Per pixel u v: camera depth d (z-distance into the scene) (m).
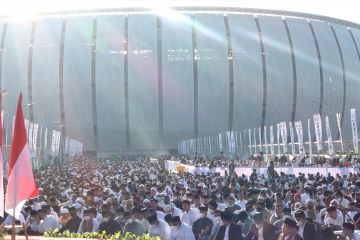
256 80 129.50
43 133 114.88
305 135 131.62
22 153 11.29
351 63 139.75
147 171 50.06
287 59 131.62
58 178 34.66
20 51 132.50
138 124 129.00
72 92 129.00
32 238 12.59
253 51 129.88
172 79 127.62
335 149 83.88
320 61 134.75
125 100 128.25
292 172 43.31
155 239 12.55
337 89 136.25
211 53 128.25
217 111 128.75
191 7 132.62
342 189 22.39
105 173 48.16
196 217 16.22
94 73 128.62
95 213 15.71
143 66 127.81
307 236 12.66
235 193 21.81
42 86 130.38
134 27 130.12
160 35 129.00
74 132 130.00
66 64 129.62
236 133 127.94
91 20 132.50
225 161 72.81
